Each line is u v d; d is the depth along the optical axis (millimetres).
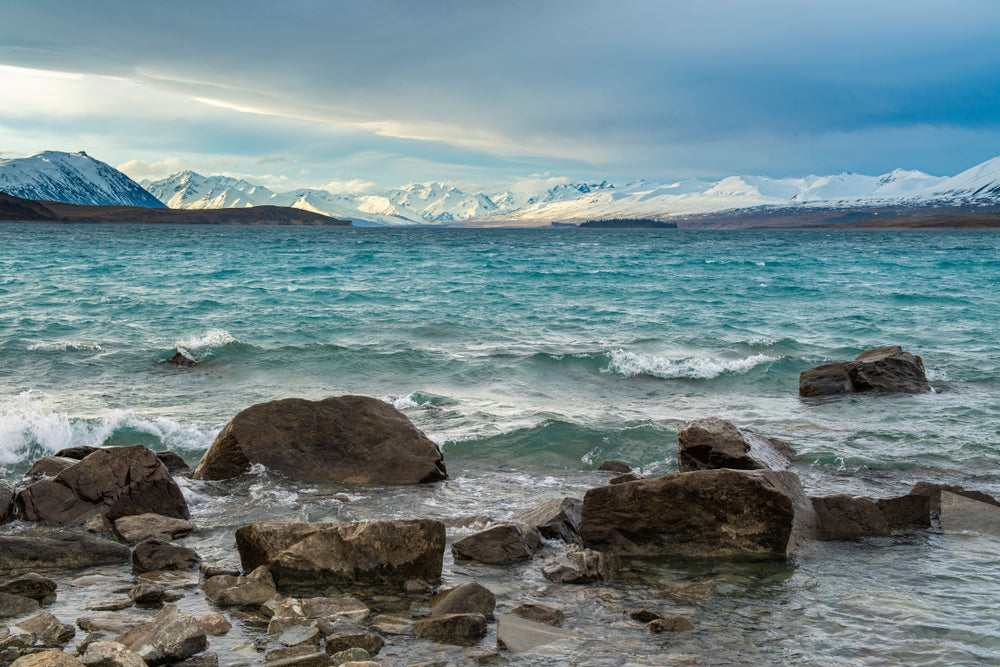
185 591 6613
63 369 18516
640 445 12789
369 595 6629
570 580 7012
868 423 14398
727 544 7848
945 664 5312
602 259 76438
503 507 9523
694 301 37688
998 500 9789
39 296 35250
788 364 19953
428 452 11031
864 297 39594
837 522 8516
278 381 17859
